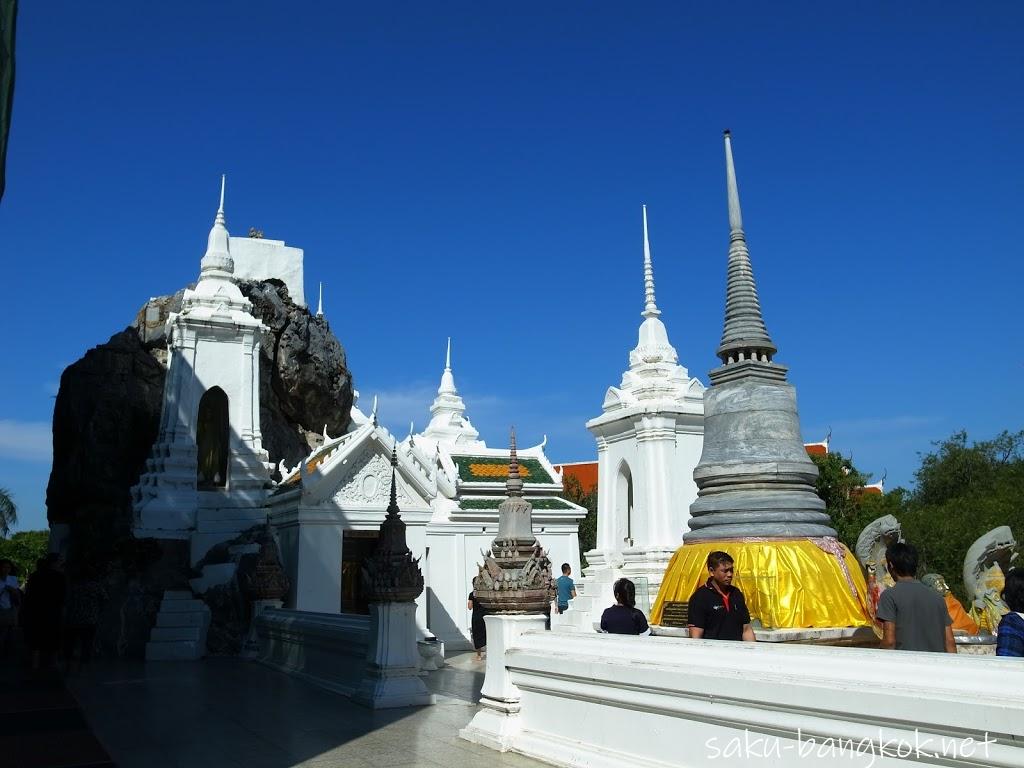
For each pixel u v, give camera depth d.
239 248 43.78
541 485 34.78
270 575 22.09
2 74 9.19
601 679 8.95
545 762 9.77
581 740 9.45
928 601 7.91
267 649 21.08
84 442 29.95
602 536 29.69
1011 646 7.73
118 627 22.39
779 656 7.10
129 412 30.52
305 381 36.88
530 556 11.55
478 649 25.80
